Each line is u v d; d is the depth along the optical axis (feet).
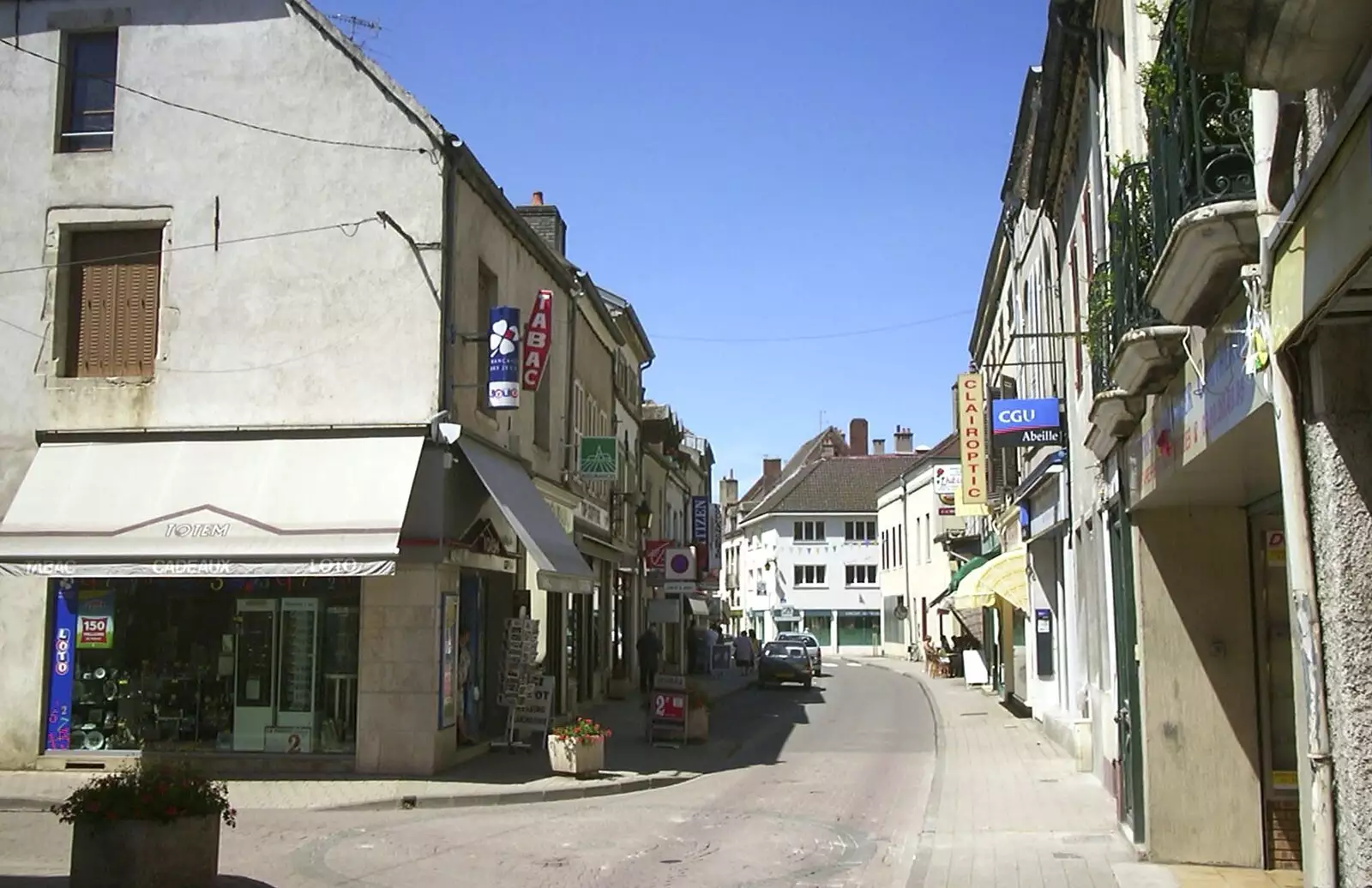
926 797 48.01
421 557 49.11
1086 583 51.19
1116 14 37.96
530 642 58.95
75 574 47.62
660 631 132.05
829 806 45.80
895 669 163.94
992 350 101.60
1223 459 24.75
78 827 26.89
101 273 53.78
